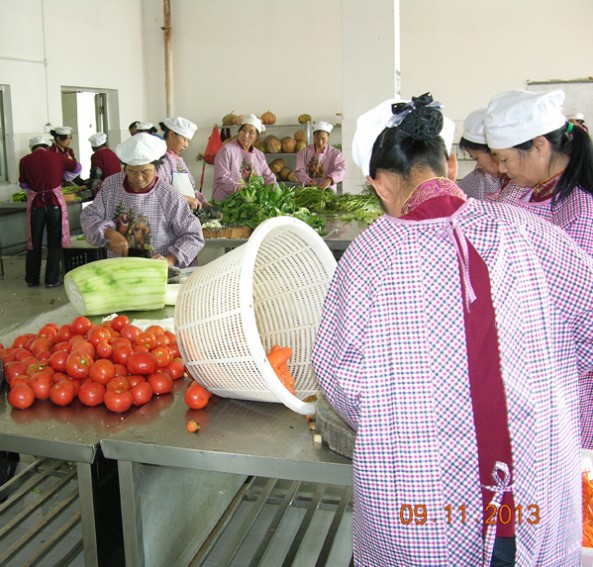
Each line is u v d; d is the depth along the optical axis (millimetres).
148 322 2572
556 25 9047
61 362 2053
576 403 1322
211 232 4715
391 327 1225
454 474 1227
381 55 6555
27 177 6984
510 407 1206
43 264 8531
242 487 2900
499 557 1249
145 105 10883
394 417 1235
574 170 1979
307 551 2596
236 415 1896
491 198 3559
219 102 10516
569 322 1264
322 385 1339
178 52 10555
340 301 1294
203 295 1857
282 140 10180
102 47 9820
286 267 2053
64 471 2424
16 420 1866
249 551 2578
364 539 1363
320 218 5199
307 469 1634
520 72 9266
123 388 1950
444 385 1210
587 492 1844
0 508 2098
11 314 6082
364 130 1328
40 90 8797
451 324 1205
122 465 1784
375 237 1271
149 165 3402
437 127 1266
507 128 1999
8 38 8250
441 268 1209
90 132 10594
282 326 2076
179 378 2133
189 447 1699
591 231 1926
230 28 10273
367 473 1272
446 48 9422
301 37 10023
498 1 9156
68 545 2525
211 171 10742
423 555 1260
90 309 2730
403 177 1292
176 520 2229
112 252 3574
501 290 1205
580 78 9094
